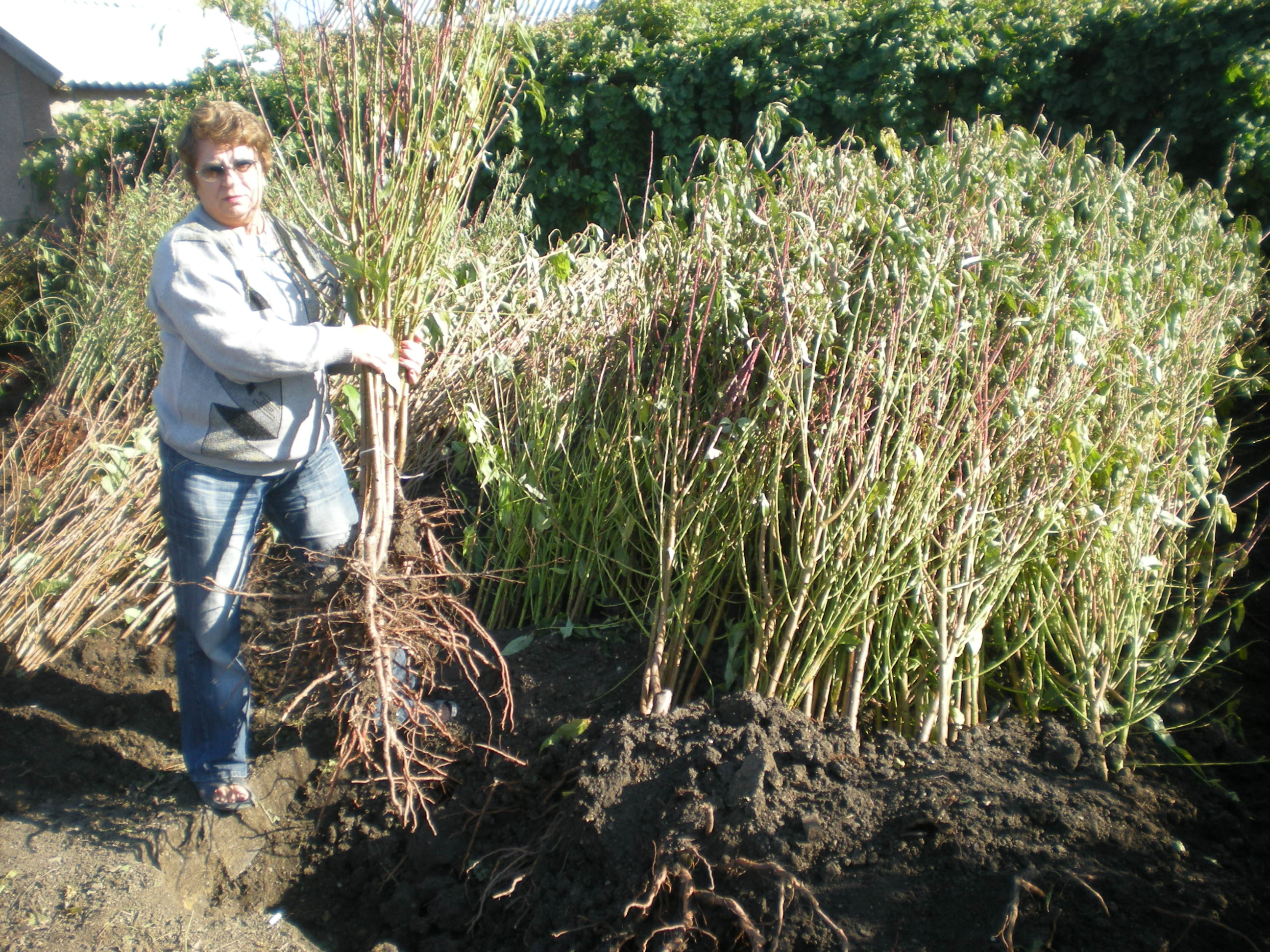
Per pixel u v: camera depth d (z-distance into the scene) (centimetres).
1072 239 262
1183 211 329
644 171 700
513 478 303
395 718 240
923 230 249
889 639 246
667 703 253
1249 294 357
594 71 675
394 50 248
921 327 238
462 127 249
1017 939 187
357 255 242
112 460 409
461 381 375
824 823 211
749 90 629
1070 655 253
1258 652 285
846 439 241
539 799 251
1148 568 252
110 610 360
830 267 247
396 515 268
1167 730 248
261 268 231
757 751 225
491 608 319
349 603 237
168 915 231
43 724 308
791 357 246
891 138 309
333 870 255
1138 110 529
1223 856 210
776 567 262
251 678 305
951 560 243
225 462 234
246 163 219
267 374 222
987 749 239
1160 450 278
